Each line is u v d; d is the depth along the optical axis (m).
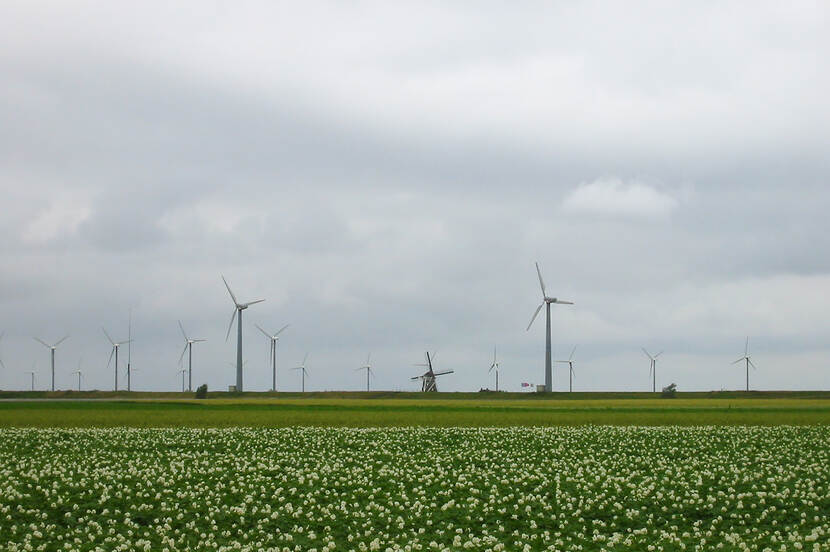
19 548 24.66
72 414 76.88
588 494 32.66
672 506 30.50
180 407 90.44
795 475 36.84
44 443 49.72
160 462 41.38
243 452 45.91
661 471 38.53
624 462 41.34
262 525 27.94
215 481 35.59
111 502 30.94
